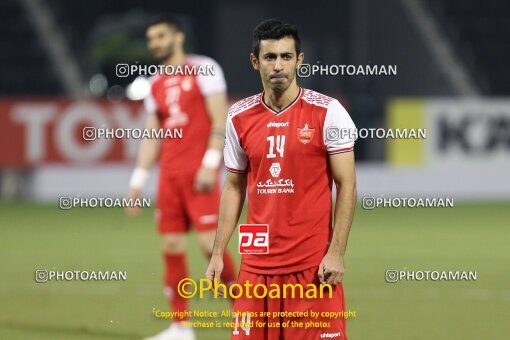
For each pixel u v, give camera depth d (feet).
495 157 259.39
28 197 254.68
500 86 325.83
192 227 101.60
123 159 245.65
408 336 92.27
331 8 325.83
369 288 122.72
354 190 60.39
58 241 176.65
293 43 60.34
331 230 61.52
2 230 195.00
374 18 325.62
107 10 329.11
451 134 256.93
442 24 330.54
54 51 325.01
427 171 257.14
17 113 245.04
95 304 111.55
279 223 60.70
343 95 281.54
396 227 201.05
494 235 184.14
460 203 253.65
